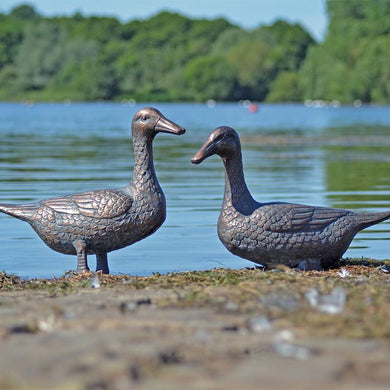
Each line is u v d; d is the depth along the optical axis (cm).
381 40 12275
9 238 1562
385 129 6228
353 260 1277
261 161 3266
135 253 1418
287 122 7638
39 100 16075
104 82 15912
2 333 716
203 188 2323
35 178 2547
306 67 13262
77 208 1175
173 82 15788
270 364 617
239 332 716
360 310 788
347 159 3375
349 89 12412
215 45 17388
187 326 731
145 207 1187
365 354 640
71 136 5116
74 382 573
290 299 843
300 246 1169
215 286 957
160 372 605
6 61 18012
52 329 727
